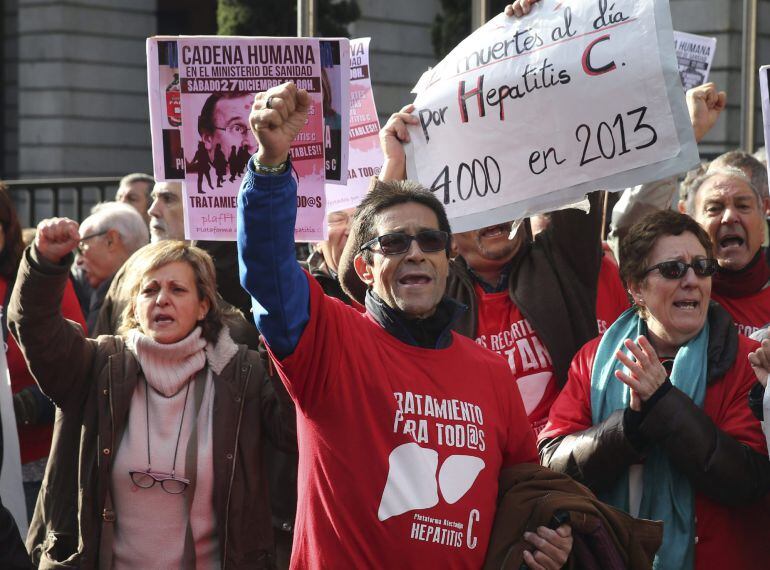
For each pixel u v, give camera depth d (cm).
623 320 359
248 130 345
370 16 1392
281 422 346
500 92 371
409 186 291
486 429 286
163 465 343
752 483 319
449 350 289
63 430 350
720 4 1226
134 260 364
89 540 341
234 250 429
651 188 461
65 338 339
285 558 395
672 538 326
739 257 416
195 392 353
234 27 1268
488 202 373
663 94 349
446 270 288
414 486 271
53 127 1662
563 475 299
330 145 338
